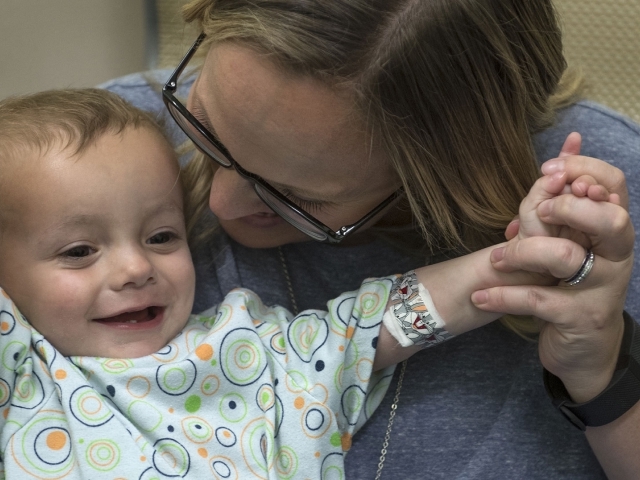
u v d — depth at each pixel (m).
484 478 1.04
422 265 1.10
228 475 0.96
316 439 0.98
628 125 1.14
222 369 1.01
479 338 1.08
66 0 1.77
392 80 0.77
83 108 1.02
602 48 1.65
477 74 0.81
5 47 1.76
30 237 0.96
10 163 0.96
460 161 0.86
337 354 1.00
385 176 0.87
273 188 0.90
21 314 0.96
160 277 1.01
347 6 0.74
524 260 0.87
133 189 0.99
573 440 1.06
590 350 0.90
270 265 1.14
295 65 0.75
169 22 1.75
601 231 0.83
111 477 0.90
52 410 0.93
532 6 0.84
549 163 0.87
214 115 0.84
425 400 1.06
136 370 0.97
